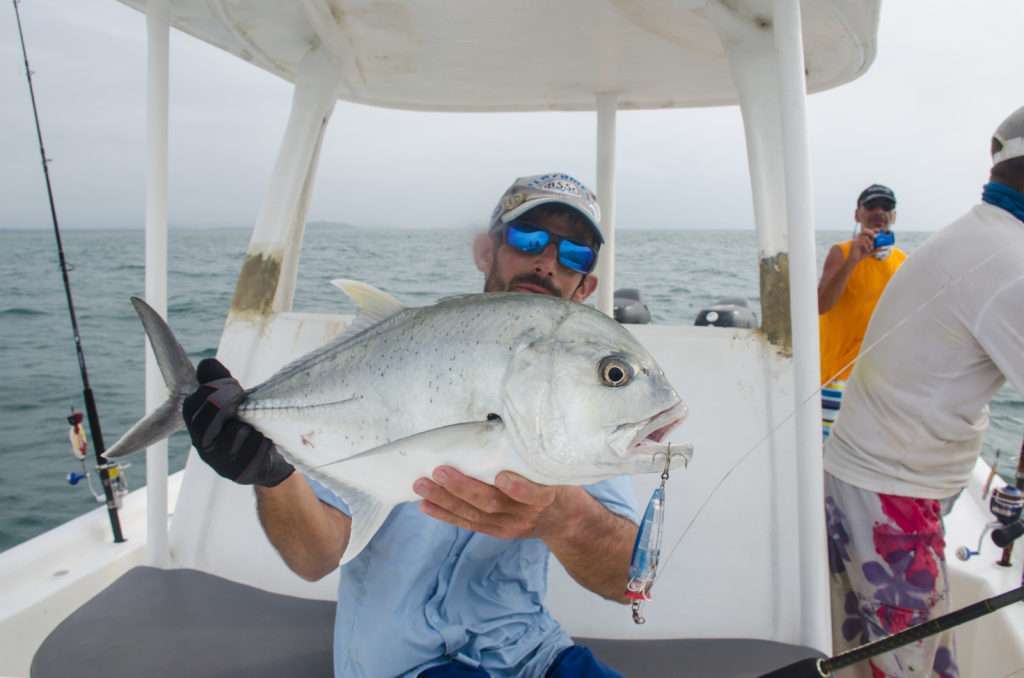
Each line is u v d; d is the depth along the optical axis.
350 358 1.32
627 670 1.81
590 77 3.06
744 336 2.11
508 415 1.18
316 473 1.34
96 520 2.83
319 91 2.48
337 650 1.63
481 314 1.24
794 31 1.76
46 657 1.78
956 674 2.32
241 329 2.36
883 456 2.25
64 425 7.12
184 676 1.72
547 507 1.31
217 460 1.33
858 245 3.41
